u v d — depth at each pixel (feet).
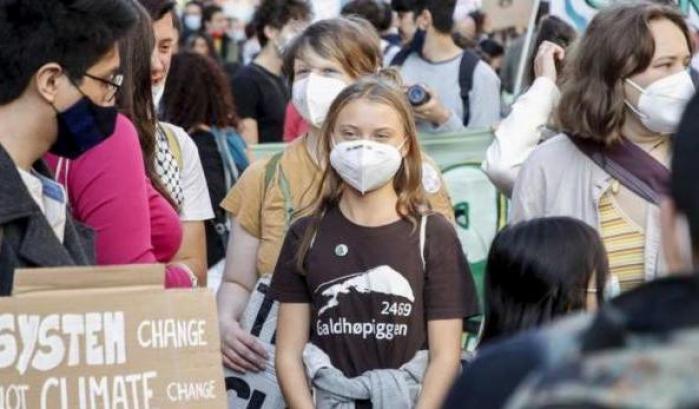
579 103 17.30
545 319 14.57
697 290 6.84
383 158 16.42
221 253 24.54
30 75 13.46
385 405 16.12
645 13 17.11
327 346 16.53
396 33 38.04
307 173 18.93
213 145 25.39
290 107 34.01
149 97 17.47
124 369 13.03
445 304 16.48
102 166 14.92
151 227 16.76
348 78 19.17
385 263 16.44
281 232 18.81
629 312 6.84
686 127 7.11
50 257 13.34
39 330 12.75
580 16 24.84
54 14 13.44
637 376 6.32
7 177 13.17
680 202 7.06
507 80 33.68
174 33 20.99
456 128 25.55
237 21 54.90
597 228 17.17
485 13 35.58
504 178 19.30
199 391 13.30
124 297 13.10
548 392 6.45
